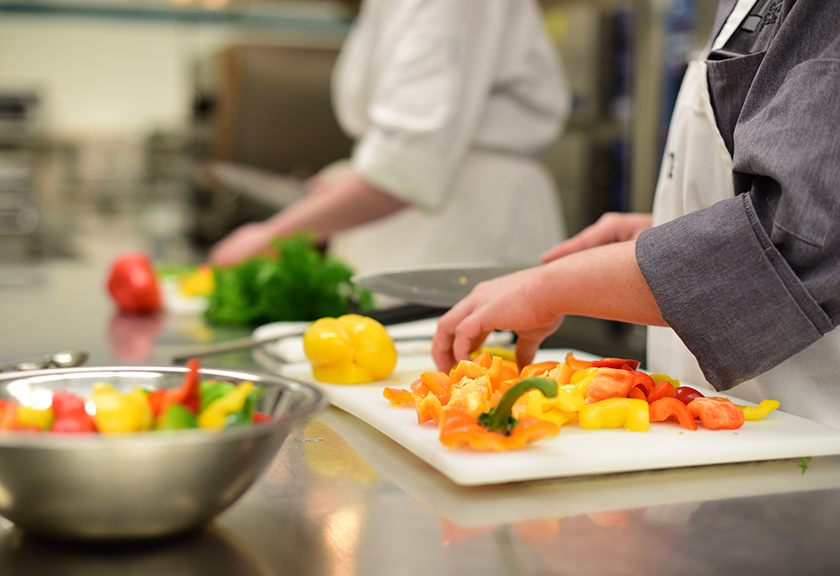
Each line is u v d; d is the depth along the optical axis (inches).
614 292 26.7
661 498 20.7
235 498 17.1
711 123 30.2
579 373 27.1
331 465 23.3
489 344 42.3
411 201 66.1
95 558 16.4
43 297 64.5
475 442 21.6
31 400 20.2
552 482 21.9
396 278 39.7
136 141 129.7
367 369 32.8
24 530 17.0
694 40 67.2
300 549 17.3
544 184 75.4
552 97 72.3
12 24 127.1
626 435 24.2
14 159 126.8
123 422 16.9
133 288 56.0
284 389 19.7
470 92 65.9
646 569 16.4
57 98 130.9
